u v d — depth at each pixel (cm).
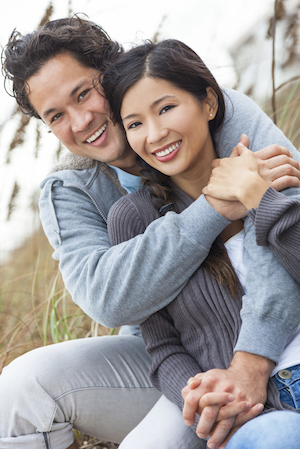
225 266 121
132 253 121
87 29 142
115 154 145
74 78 137
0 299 257
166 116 118
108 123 143
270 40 236
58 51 137
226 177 118
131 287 120
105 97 136
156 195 134
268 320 110
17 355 223
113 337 150
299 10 226
